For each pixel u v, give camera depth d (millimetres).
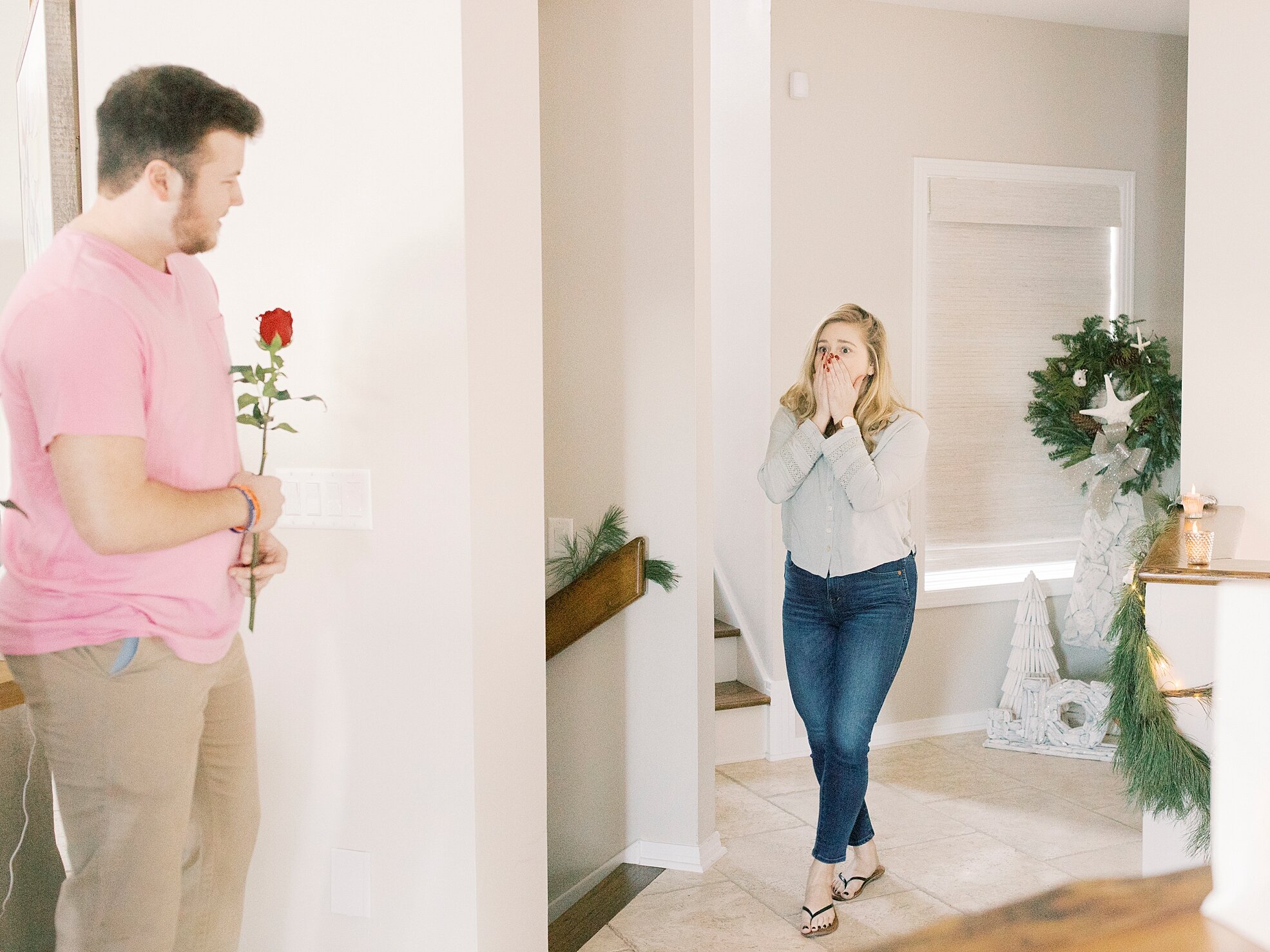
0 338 1388
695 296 2766
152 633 1496
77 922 1521
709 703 2939
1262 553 2488
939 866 2865
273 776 1881
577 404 2898
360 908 1859
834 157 3855
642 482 2852
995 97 4043
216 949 1729
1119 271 4266
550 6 2852
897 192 3939
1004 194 4062
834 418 2514
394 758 1827
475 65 1759
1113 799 3375
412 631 1802
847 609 2549
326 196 1787
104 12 1821
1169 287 4324
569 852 2986
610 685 2916
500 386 1866
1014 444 4184
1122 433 3938
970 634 4133
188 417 1514
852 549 2529
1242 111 2492
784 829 3172
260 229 1816
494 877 1874
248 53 1802
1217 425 2570
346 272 1787
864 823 2721
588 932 2494
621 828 2938
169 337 1493
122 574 1469
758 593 3934
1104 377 4012
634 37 2779
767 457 2725
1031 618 3959
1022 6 3908
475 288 1768
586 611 2859
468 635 1776
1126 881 352
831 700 2598
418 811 1823
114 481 1375
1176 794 2092
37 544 1439
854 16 3848
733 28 3990
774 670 3857
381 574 1809
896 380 3984
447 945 1827
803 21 3781
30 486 1424
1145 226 4277
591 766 2947
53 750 1496
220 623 1604
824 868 2504
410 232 1755
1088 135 4176
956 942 320
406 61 1740
